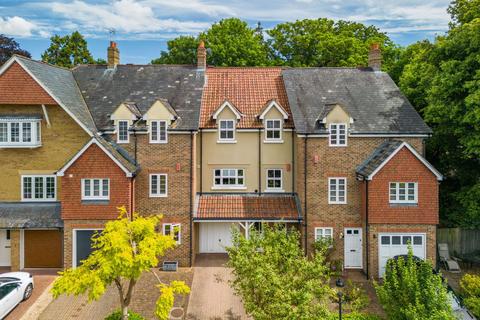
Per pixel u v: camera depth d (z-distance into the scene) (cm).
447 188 3162
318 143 2725
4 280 2184
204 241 2989
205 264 2767
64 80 3025
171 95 3020
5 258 2670
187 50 5566
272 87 3228
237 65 5188
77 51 5969
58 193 2672
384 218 2552
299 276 1631
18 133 2619
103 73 3259
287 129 2922
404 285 1630
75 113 2720
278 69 3425
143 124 2764
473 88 2422
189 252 2720
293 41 5612
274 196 2930
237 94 3162
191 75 3238
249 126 2922
